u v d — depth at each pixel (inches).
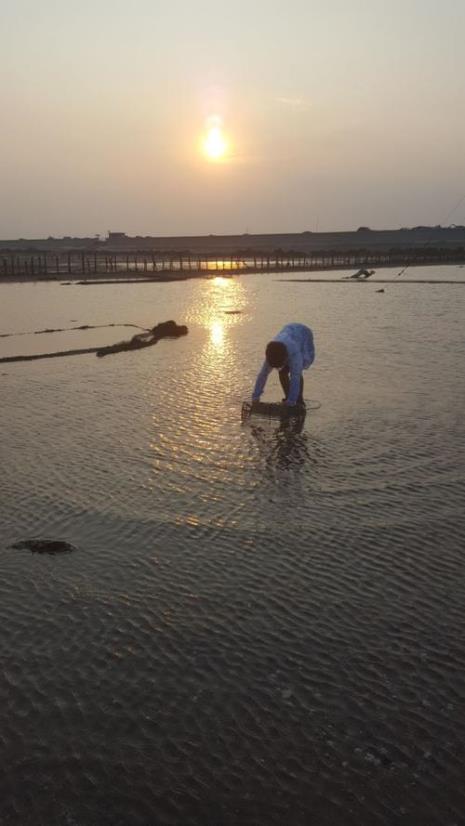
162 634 134.9
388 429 266.5
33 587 152.0
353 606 144.3
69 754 105.3
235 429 266.7
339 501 197.9
